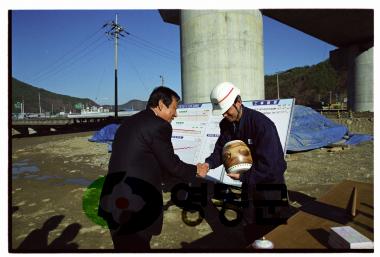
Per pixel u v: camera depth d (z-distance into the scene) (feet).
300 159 26.71
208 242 11.03
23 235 12.27
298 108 37.37
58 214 14.85
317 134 32.81
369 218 5.90
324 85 305.94
